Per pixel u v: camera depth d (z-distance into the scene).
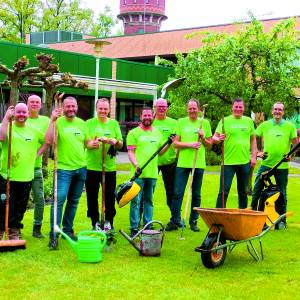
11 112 6.55
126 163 18.48
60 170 6.86
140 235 6.50
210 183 13.83
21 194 6.79
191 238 7.46
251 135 8.47
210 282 5.46
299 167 18.80
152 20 45.84
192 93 14.25
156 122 8.12
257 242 7.27
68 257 6.31
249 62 12.78
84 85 14.43
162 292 5.13
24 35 40.50
